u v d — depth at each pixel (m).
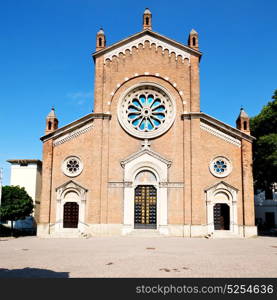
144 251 22.75
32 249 24.30
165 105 39.06
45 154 37.47
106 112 38.59
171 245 26.98
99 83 39.28
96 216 35.66
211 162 37.09
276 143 35.25
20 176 48.91
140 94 39.53
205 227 35.59
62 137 38.03
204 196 36.31
